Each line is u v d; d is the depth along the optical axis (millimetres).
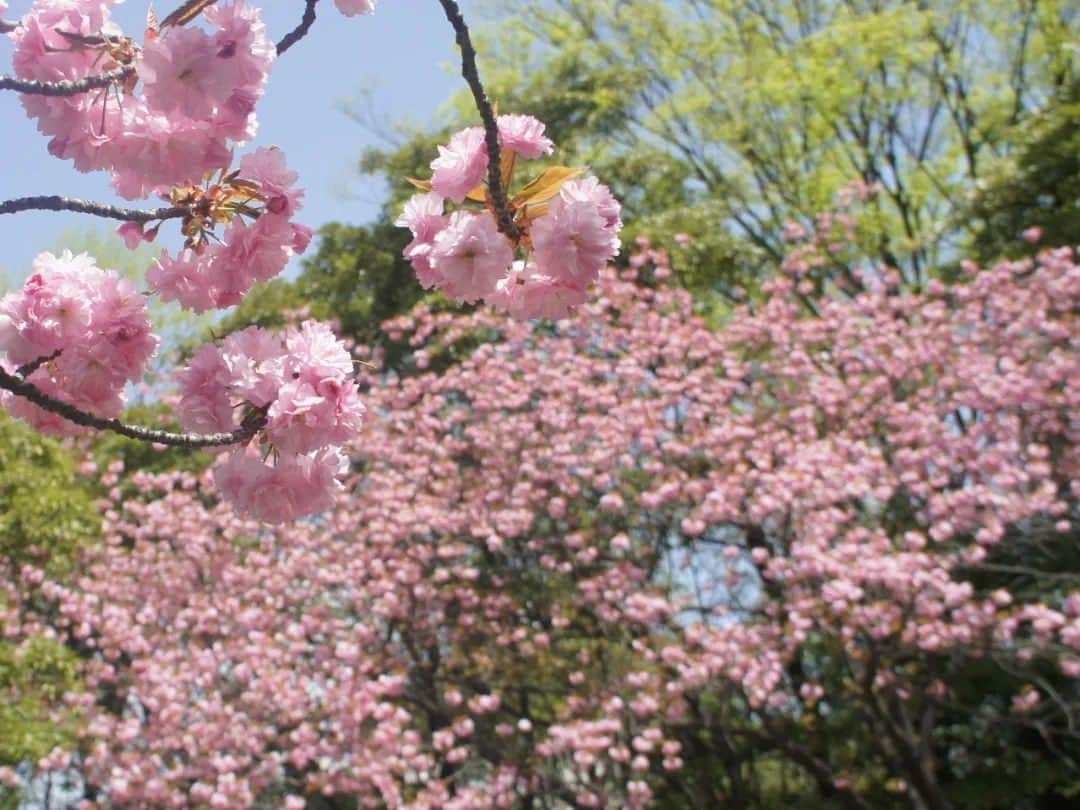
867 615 9852
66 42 2703
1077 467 10758
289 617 13055
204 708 11680
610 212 2641
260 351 2709
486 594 13031
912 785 11164
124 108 2695
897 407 11758
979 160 19766
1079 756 12055
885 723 10523
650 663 11227
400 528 12805
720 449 12062
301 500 2766
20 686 11406
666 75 20672
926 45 18344
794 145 20438
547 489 13094
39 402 2527
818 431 12797
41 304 2697
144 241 2871
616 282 14148
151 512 13953
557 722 11609
